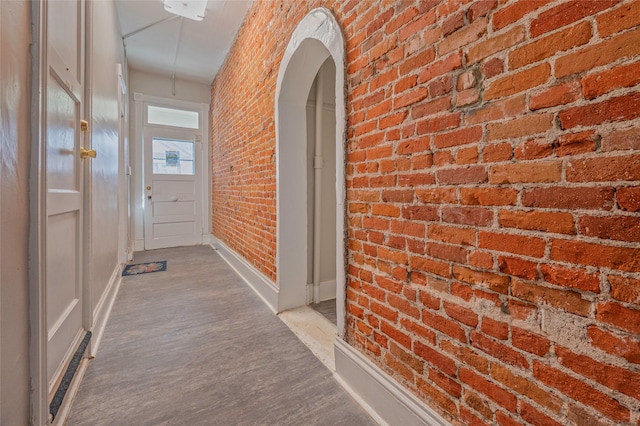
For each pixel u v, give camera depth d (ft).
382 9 3.92
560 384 2.29
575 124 2.17
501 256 2.66
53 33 3.74
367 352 4.36
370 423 3.90
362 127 4.33
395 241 3.82
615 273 1.99
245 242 10.25
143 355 5.42
